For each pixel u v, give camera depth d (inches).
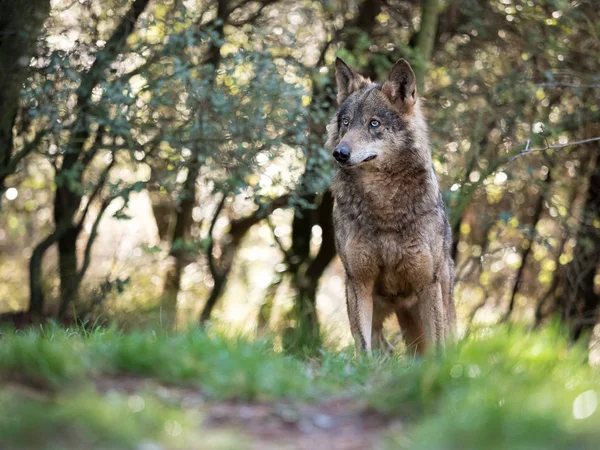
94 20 557.0
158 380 243.4
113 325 317.7
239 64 524.7
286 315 729.0
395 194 378.6
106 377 241.6
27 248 996.6
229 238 858.1
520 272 756.6
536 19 614.5
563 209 723.4
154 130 541.3
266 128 539.5
